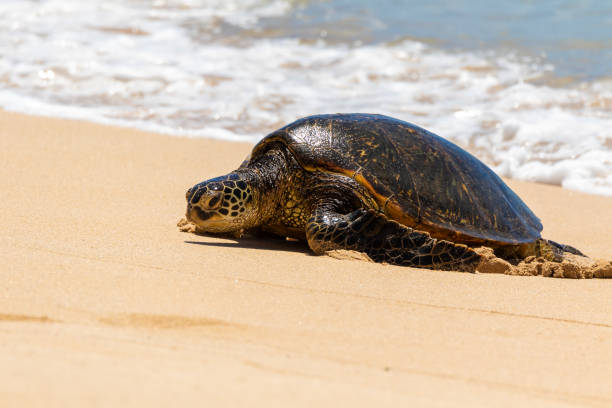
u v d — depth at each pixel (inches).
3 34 1127.0
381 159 425.1
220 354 236.1
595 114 829.8
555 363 278.4
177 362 213.5
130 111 823.7
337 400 191.5
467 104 866.8
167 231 445.1
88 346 222.4
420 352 275.4
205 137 746.2
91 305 285.6
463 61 1023.0
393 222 401.7
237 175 438.0
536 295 366.9
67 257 356.5
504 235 436.5
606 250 506.3
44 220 440.8
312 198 432.5
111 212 482.0
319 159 426.0
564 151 738.2
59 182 553.9
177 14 1282.0
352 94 898.1
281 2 1359.5
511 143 762.8
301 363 238.8
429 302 341.4
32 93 874.1
